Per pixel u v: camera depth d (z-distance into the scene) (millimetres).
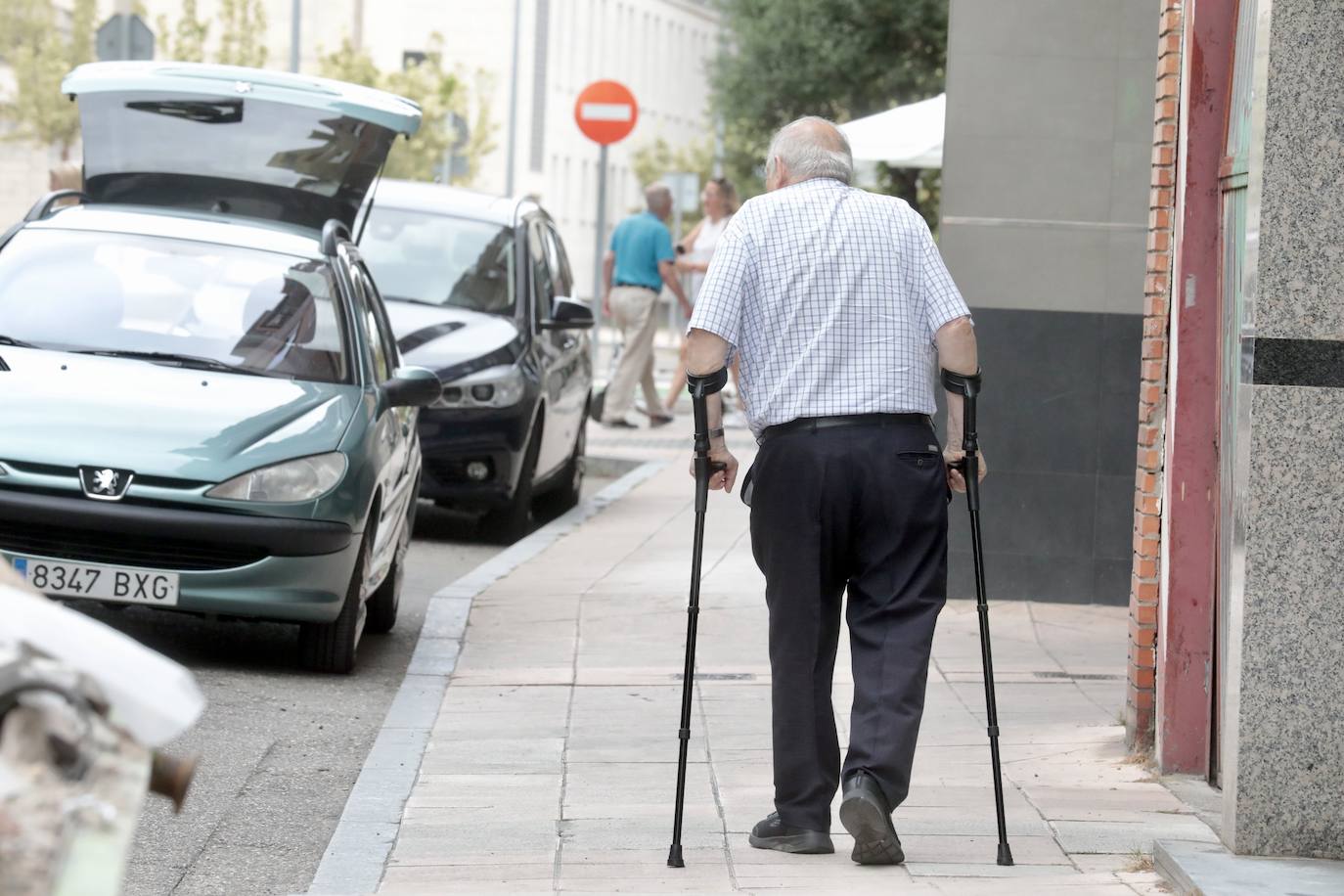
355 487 10156
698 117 129000
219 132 13211
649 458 23047
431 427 15625
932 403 6875
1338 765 6438
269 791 7941
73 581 9781
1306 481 6402
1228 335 7840
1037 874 6543
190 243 11766
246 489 9844
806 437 6680
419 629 11984
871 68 35531
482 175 94875
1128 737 8586
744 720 9375
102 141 13250
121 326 11031
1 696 2588
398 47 93188
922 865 6656
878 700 6621
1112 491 12469
